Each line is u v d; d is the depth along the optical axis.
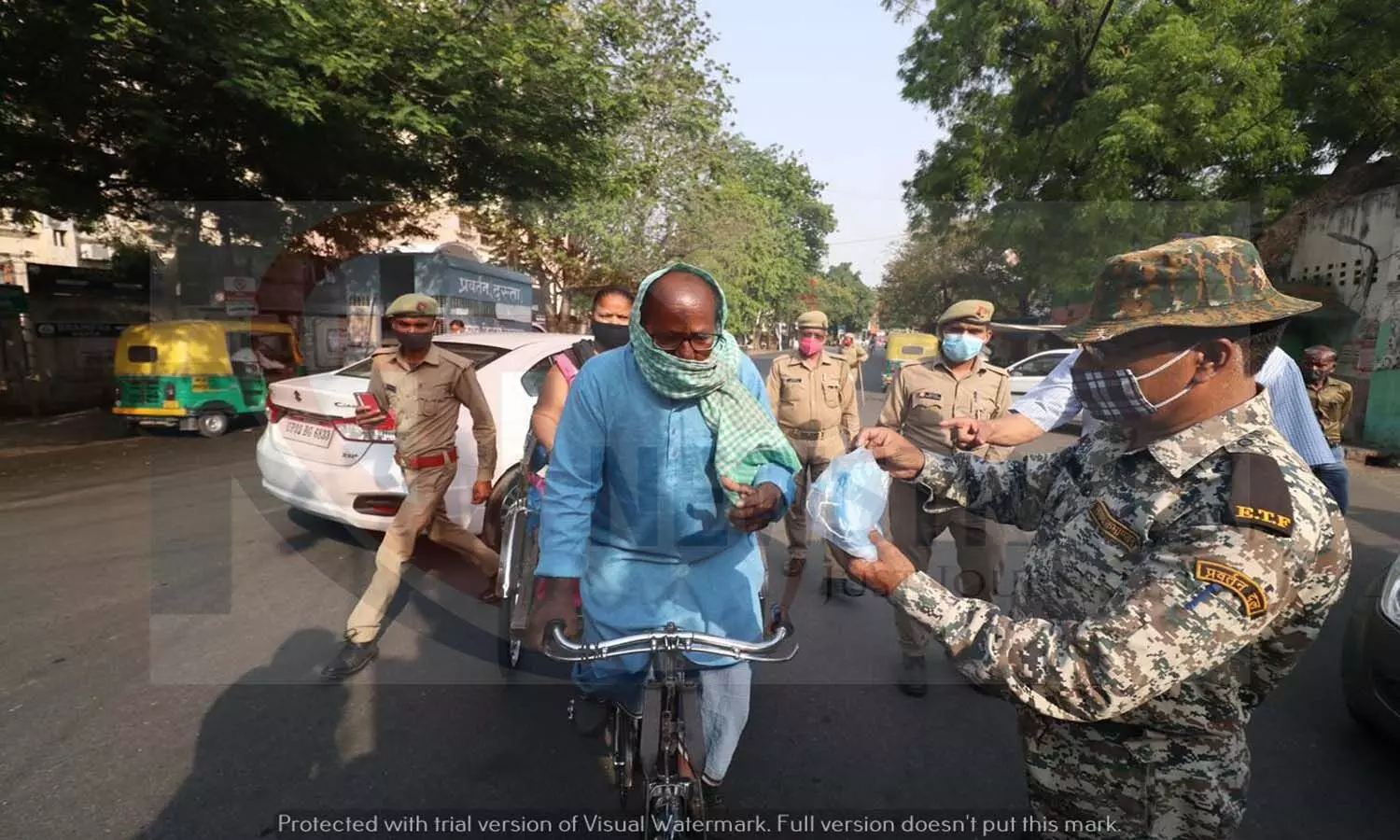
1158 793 1.35
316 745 2.67
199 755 2.59
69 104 7.24
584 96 9.14
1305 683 3.21
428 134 7.74
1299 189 9.02
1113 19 6.80
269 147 8.22
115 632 3.53
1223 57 6.86
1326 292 9.40
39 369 11.67
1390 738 2.66
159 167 8.34
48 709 2.86
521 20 8.90
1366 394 9.52
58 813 2.28
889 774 2.54
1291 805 2.42
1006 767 2.58
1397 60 8.65
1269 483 1.13
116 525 5.21
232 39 6.62
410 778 2.49
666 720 1.81
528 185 8.92
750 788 2.47
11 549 4.72
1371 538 5.40
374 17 7.68
